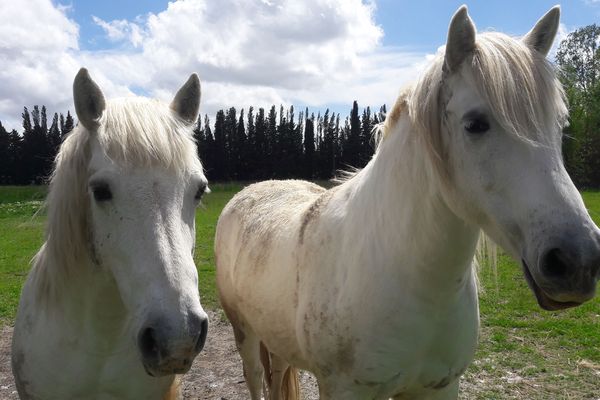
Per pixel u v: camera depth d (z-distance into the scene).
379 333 2.15
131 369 2.37
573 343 4.95
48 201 2.29
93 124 2.00
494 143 1.64
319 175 40.00
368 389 2.27
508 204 1.63
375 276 2.16
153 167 1.88
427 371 2.24
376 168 2.30
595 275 1.48
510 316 5.82
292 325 2.66
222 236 3.79
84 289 2.21
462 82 1.73
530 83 1.61
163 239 1.83
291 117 42.91
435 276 2.05
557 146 1.64
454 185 1.82
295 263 2.63
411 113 1.91
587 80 38.47
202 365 4.65
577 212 1.50
